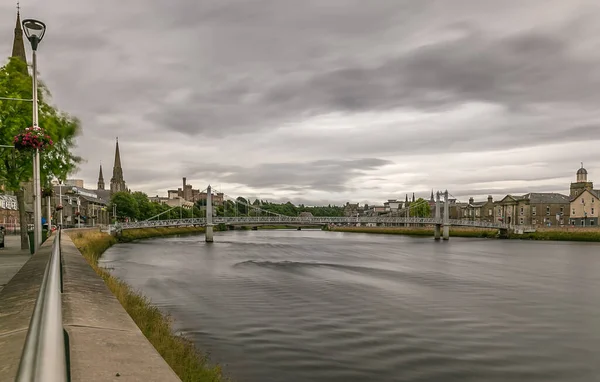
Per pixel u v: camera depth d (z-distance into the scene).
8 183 32.78
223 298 29.36
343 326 22.25
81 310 6.31
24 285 9.38
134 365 3.87
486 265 55.81
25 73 34.59
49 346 2.10
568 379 16.02
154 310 17.31
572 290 36.22
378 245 98.69
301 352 17.84
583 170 155.38
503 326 23.42
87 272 11.88
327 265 53.69
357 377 15.45
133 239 108.88
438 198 137.38
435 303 29.36
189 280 38.34
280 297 30.19
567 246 96.44
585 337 21.55
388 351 18.47
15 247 35.25
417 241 119.44
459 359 17.83
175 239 118.69
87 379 3.41
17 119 32.06
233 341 18.94
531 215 153.62
